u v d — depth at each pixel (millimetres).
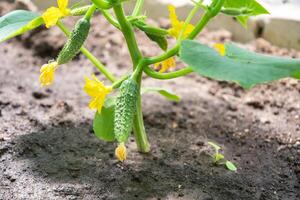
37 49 1386
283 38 1424
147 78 1318
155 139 1076
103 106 967
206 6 916
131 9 1521
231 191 963
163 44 968
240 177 996
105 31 1476
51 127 1086
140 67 926
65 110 1147
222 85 1298
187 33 985
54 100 1195
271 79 793
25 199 918
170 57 932
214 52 850
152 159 1015
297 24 1403
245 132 1124
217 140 1093
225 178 989
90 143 1046
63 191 935
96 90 910
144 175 975
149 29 950
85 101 1198
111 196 933
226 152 1058
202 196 945
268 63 824
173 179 974
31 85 1255
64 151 1021
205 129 1125
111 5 911
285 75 798
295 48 1417
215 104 1218
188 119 1154
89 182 956
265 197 962
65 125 1097
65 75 1313
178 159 1022
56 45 1376
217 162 1021
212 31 1491
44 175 963
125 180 963
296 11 1464
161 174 981
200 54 839
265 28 1441
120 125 890
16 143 1027
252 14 1027
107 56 1384
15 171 968
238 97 1256
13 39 1429
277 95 1257
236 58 851
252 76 796
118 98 899
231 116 1175
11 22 994
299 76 839
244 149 1072
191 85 1298
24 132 1063
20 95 1205
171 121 1143
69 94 1226
